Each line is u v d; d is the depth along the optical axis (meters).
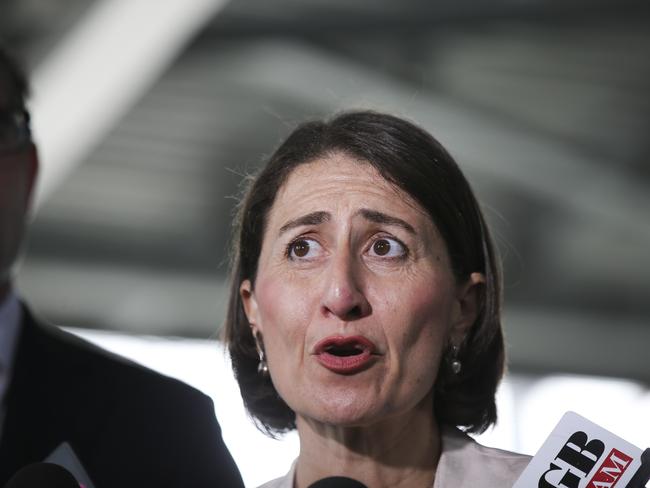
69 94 12.47
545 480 4.25
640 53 19.28
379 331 4.44
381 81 19.09
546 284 22.61
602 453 4.25
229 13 18.30
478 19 18.42
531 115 20.39
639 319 22.86
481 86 19.94
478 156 19.95
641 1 18.33
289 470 4.81
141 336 22.36
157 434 6.02
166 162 20.73
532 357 22.72
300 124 4.91
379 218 4.56
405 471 4.63
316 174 4.70
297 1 18.23
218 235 21.98
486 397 4.89
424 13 18.41
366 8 18.33
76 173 20.88
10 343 6.16
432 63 19.34
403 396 4.46
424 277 4.54
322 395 4.44
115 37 12.21
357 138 4.71
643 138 20.53
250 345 5.03
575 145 20.61
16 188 6.25
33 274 21.98
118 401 6.08
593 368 22.86
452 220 4.68
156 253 22.27
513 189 21.19
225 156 20.61
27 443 5.91
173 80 19.06
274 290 4.59
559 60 19.45
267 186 4.80
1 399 6.04
